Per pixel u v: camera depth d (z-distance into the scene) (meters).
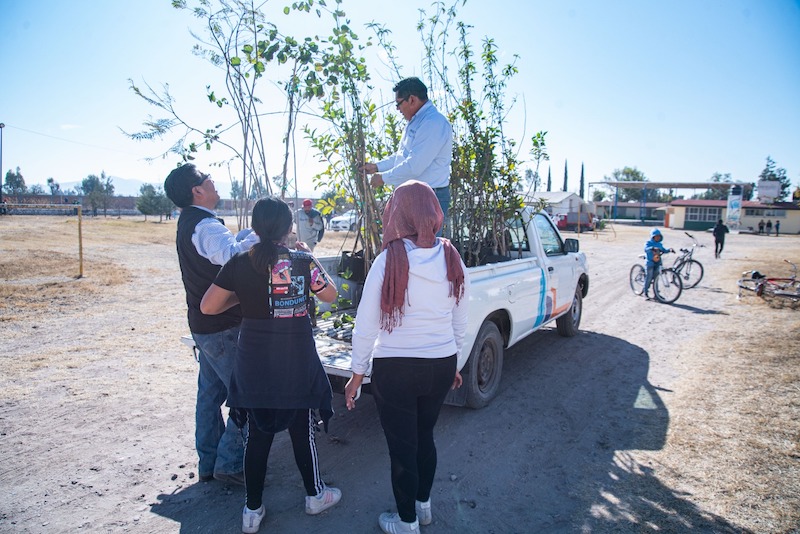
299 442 2.89
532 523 2.91
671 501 3.09
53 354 5.94
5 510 2.98
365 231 4.69
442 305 2.51
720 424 4.16
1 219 28.41
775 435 3.94
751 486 3.23
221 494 3.21
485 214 5.46
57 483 3.28
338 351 3.75
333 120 4.40
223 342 3.02
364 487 3.31
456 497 3.17
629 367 5.80
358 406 4.71
